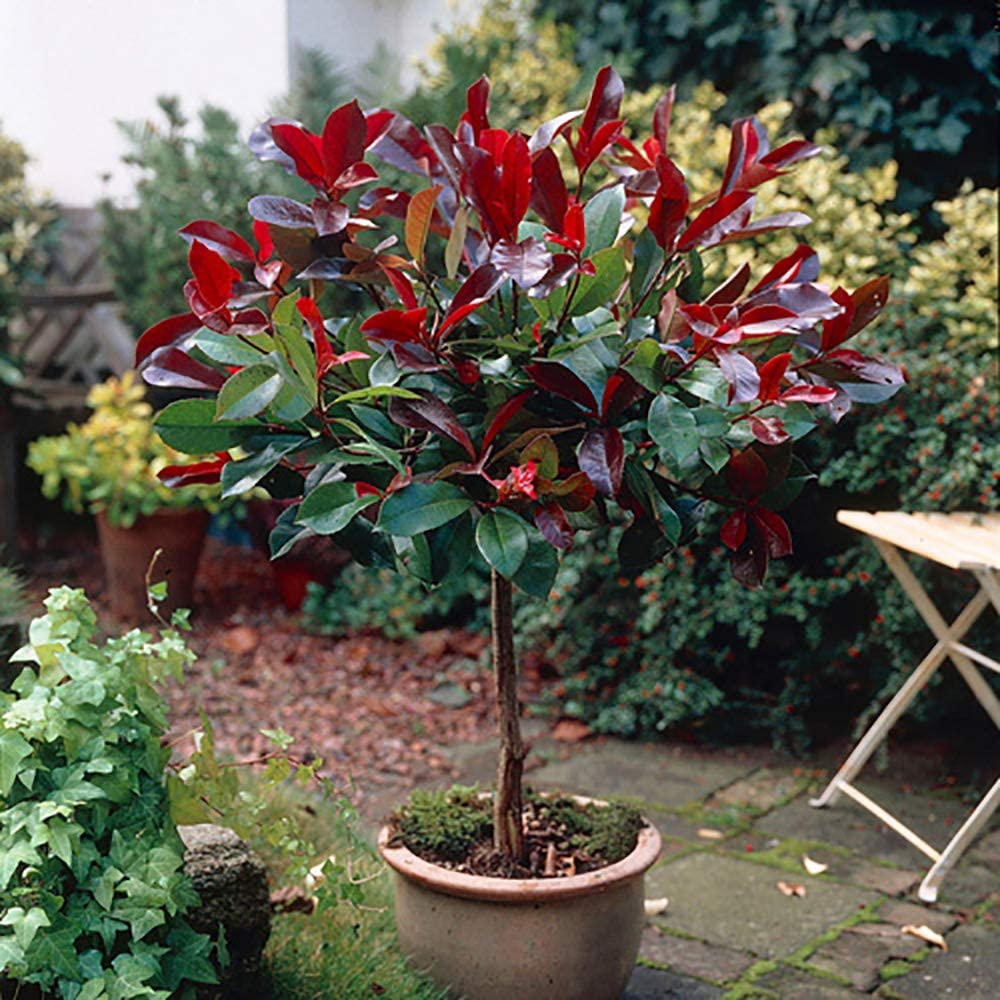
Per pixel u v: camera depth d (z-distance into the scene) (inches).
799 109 195.3
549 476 78.2
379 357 83.8
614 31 205.8
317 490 75.9
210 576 225.6
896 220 175.5
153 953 79.7
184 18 238.4
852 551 153.7
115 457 198.2
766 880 125.8
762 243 172.1
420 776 150.6
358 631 197.8
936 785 149.6
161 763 86.0
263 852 115.1
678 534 80.2
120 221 226.1
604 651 167.5
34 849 78.4
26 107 270.8
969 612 133.0
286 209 81.7
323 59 210.2
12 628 105.0
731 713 166.1
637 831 100.1
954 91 189.9
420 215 81.6
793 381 84.1
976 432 146.1
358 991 94.1
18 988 78.9
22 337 254.5
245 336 77.9
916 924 116.8
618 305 91.0
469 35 217.8
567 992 92.4
